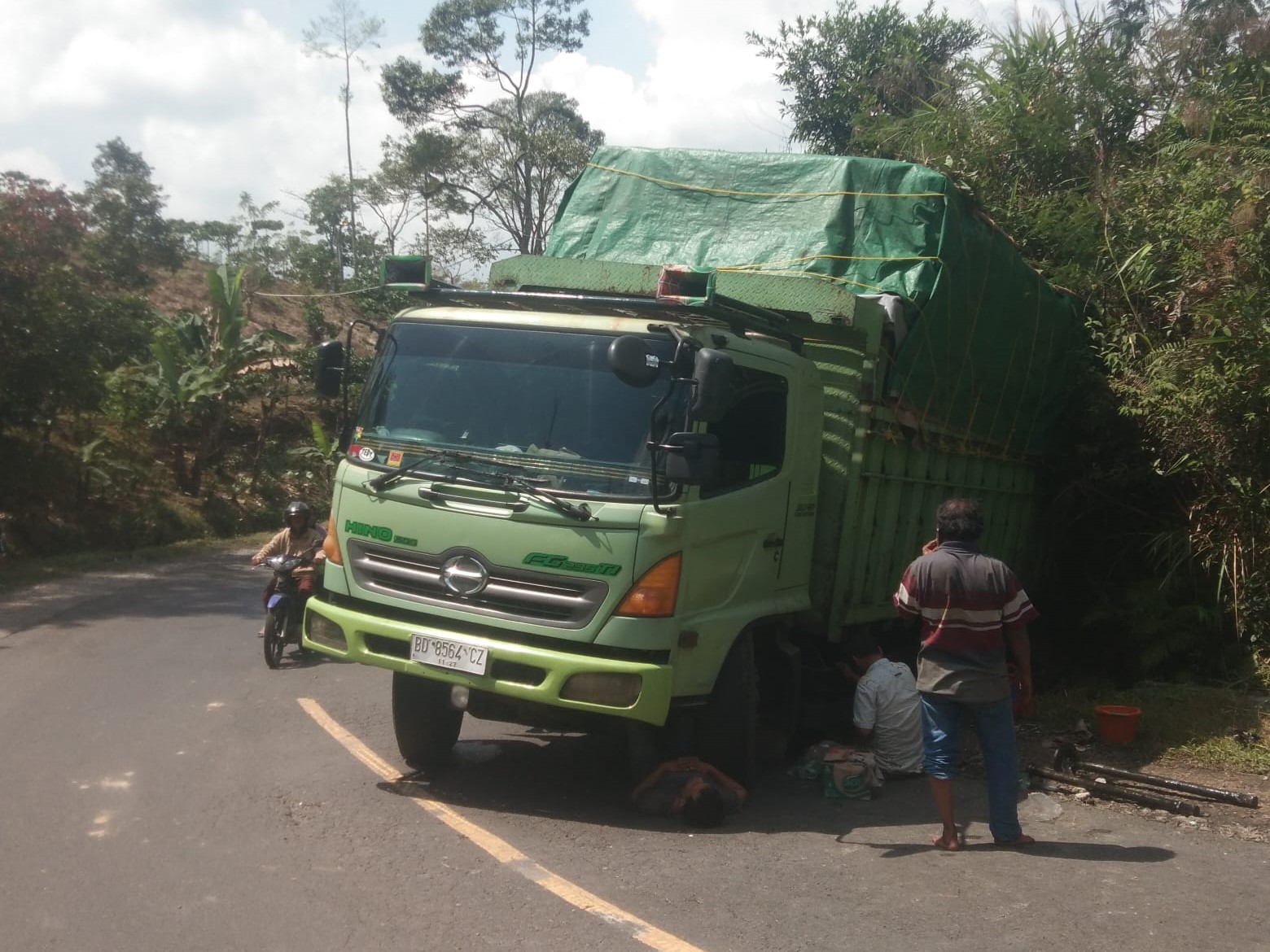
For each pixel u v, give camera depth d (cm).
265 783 616
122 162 5122
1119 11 1375
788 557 670
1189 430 912
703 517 571
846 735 786
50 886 452
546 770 686
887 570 797
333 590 616
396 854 509
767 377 641
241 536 2322
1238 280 883
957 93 1396
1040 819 606
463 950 407
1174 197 1016
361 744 718
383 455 605
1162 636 974
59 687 832
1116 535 1085
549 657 543
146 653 993
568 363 588
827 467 720
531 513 556
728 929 437
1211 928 454
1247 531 924
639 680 538
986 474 970
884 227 777
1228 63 1242
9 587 1388
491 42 3575
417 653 570
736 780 626
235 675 920
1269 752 739
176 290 3650
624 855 524
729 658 617
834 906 466
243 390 2605
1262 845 574
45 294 1698
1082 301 1068
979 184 1255
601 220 848
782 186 810
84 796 572
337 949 404
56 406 1809
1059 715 838
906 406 774
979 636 541
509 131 3541
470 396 600
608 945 416
